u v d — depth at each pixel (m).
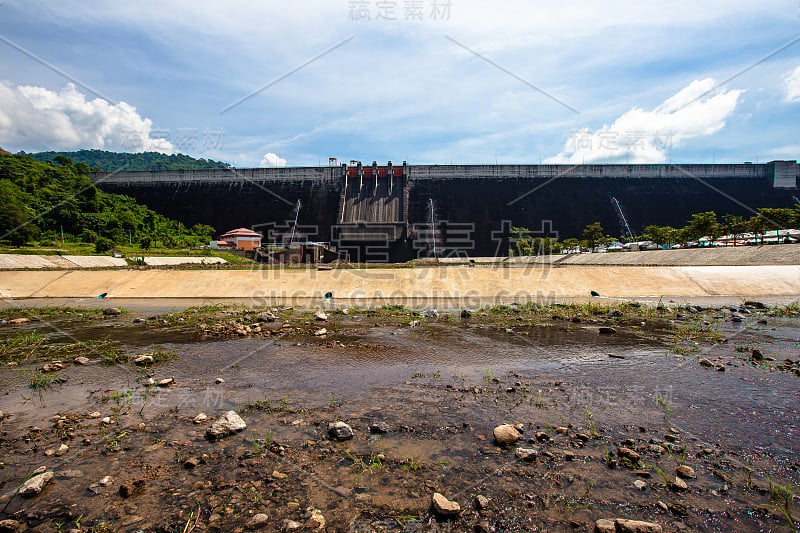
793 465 6.14
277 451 6.55
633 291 25.56
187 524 4.85
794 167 99.75
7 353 12.52
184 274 28.50
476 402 8.58
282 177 100.44
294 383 9.84
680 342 13.62
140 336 14.77
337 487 5.62
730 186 98.44
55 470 6.03
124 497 5.40
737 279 26.52
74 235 63.28
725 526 4.85
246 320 17.42
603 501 5.32
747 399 8.61
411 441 6.90
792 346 12.97
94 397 8.91
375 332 15.48
